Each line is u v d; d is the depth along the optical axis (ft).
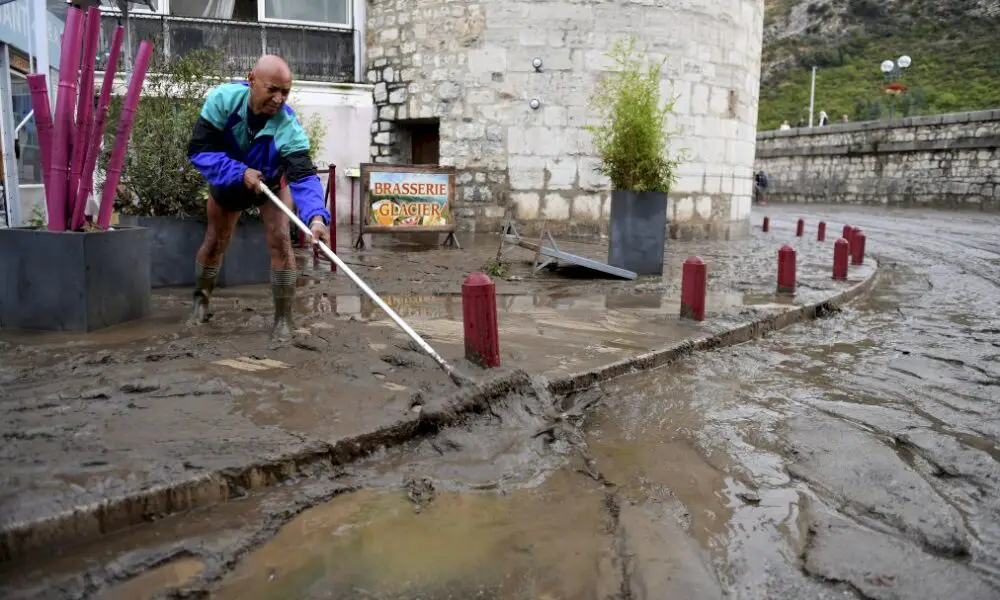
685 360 17.80
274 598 7.27
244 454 9.56
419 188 36.01
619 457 11.59
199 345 15.06
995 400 15.40
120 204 24.11
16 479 8.47
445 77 45.29
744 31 49.24
